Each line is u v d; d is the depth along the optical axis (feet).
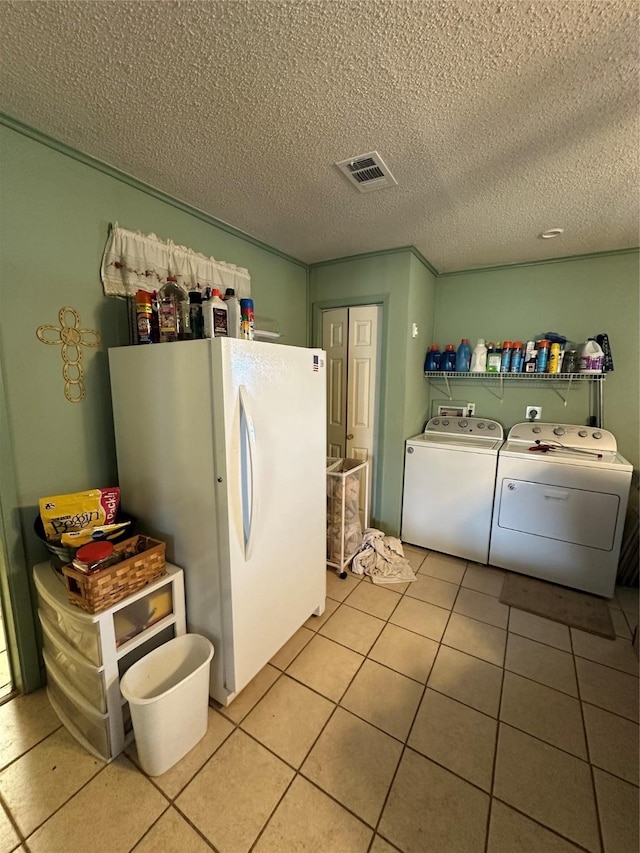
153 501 5.25
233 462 4.46
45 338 4.92
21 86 3.81
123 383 5.23
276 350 5.05
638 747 4.48
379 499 9.84
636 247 8.28
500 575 8.30
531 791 4.00
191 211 6.59
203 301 5.15
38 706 5.00
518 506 8.09
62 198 4.92
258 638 5.19
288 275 9.25
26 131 4.49
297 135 4.63
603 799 3.92
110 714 4.24
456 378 10.41
